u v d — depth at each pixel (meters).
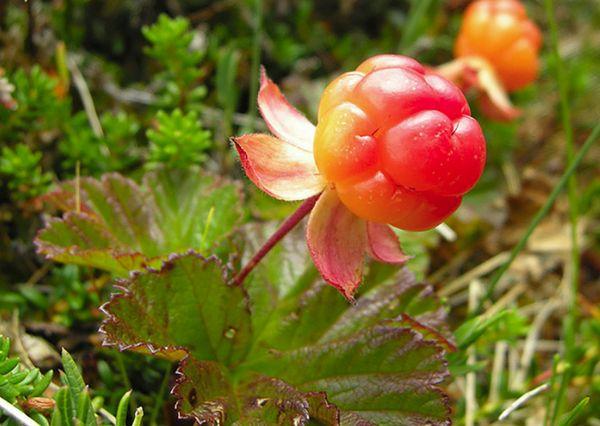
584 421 0.14
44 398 0.10
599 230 0.18
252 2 0.19
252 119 0.16
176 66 0.15
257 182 0.09
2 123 0.14
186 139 0.13
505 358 0.15
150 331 0.10
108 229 0.12
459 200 0.10
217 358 0.11
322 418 0.10
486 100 0.18
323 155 0.09
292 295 0.11
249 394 0.10
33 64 0.15
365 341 0.10
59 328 0.12
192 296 0.10
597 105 0.22
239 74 0.18
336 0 0.21
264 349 0.11
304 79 0.19
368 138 0.09
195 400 0.10
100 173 0.14
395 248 0.10
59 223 0.11
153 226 0.12
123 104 0.16
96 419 0.09
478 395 0.14
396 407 0.10
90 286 0.13
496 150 0.19
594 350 0.14
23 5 0.16
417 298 0.11
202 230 0.12
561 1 0.25
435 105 0.09
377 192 0.09
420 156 0.09
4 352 0.10
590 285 0.17
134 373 0.12
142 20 0.17
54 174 0.14
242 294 0.11
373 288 0.12
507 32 0.17
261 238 0.12
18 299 0.13
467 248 0.17
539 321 0.16
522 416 0.14
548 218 0.19
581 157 0.13
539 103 0.22
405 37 0.19
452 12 0.23
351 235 0.10
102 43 0.17
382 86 0.09
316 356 0.11
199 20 0.18
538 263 0.17
